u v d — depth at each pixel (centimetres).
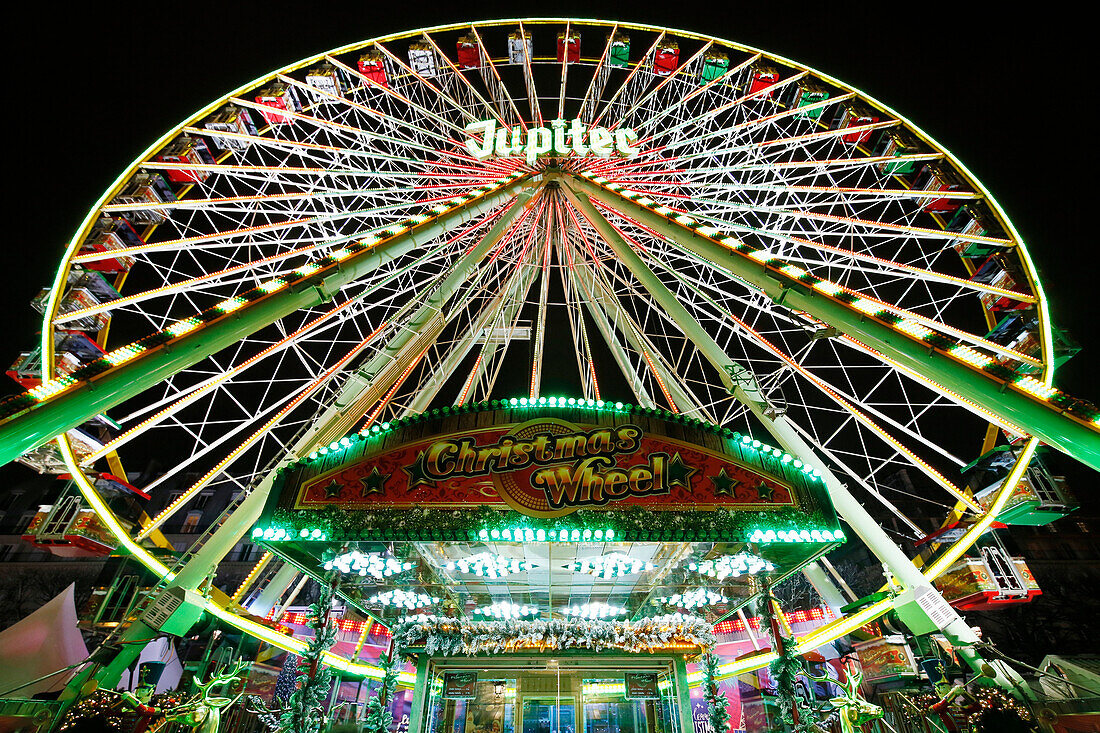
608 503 970
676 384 2042
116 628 1512
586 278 2370
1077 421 1019
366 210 2183
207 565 1562
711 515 961
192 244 1889
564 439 1030
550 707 1353
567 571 1256
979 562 1912
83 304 1691
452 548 1112
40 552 4691
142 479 5250
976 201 1981
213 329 1244
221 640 1919
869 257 1948
